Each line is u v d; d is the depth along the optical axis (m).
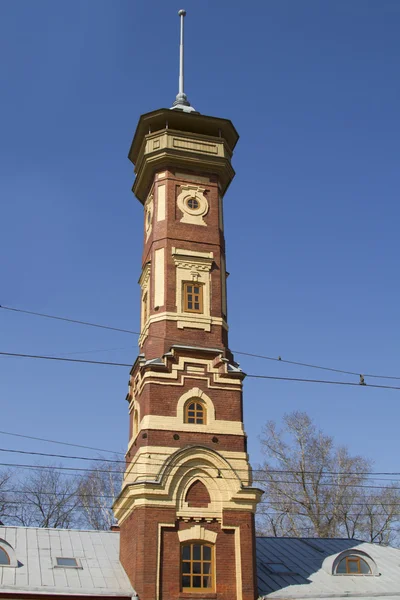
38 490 59.88
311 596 31.72
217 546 30.80
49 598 28.45
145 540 29.88
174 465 31.59
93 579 30.59
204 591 29.86
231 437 33.34
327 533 52.34
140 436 32.84
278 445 56.69
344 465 55.75
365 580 34.44
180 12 48.56
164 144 40.72
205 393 34.16
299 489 54.38
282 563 35.59
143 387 34.25
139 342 38.81
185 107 44.75
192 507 31.19
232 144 44.19
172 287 37.00
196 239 38.78
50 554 32.81
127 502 32.19
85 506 57.78
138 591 29.08
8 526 35.38
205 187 40.69
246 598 29.89
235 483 32.03
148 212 41.91
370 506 55.22
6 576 29.64
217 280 38.06
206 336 36.16
